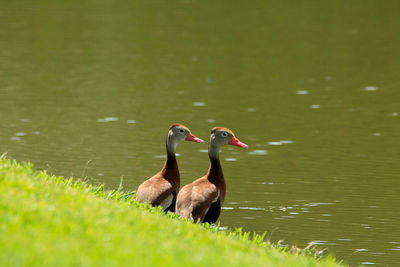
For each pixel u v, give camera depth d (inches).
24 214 338.6
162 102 1075.3
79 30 1697.8
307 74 1301.7
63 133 883.4
